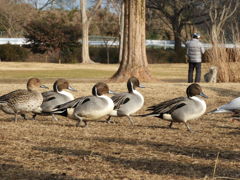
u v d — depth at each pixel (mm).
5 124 9539
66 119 10492
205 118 10875
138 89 15508
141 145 7652
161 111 8883
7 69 35688
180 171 6160
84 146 7504
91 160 6652
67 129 9008
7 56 52844
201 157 6922
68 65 43312
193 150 7371
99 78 26562
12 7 73125
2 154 6930
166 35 74812
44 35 53688
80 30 55406
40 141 7844
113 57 57344
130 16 19109
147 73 19219
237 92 15266
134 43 19109
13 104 9555
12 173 5980
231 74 20094
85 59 53125
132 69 19094
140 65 19156
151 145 7672
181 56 56875
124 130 9055
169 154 7051
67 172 6047
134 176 5906
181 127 9602
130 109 9477
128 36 19188
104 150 7250
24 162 6500
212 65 20500
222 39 20906
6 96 9641
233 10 54875
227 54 20578
